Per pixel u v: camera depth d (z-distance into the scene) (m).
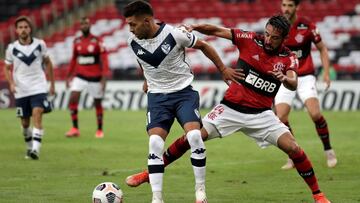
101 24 110.56
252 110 29.95
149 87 29.03
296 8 40.06
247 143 54.81
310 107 40.94
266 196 32.84
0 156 48.00
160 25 28.08
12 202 31.19
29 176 39.19
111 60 101.75
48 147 52.88
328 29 104.88
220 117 30.22
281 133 29.77
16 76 46.41
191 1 113.62
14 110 87.56
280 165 43.09
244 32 29.91
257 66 29.58
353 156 46.28
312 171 29.83
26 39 46.34
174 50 27.95
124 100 88.44
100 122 60.59
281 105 39.12
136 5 27.41
